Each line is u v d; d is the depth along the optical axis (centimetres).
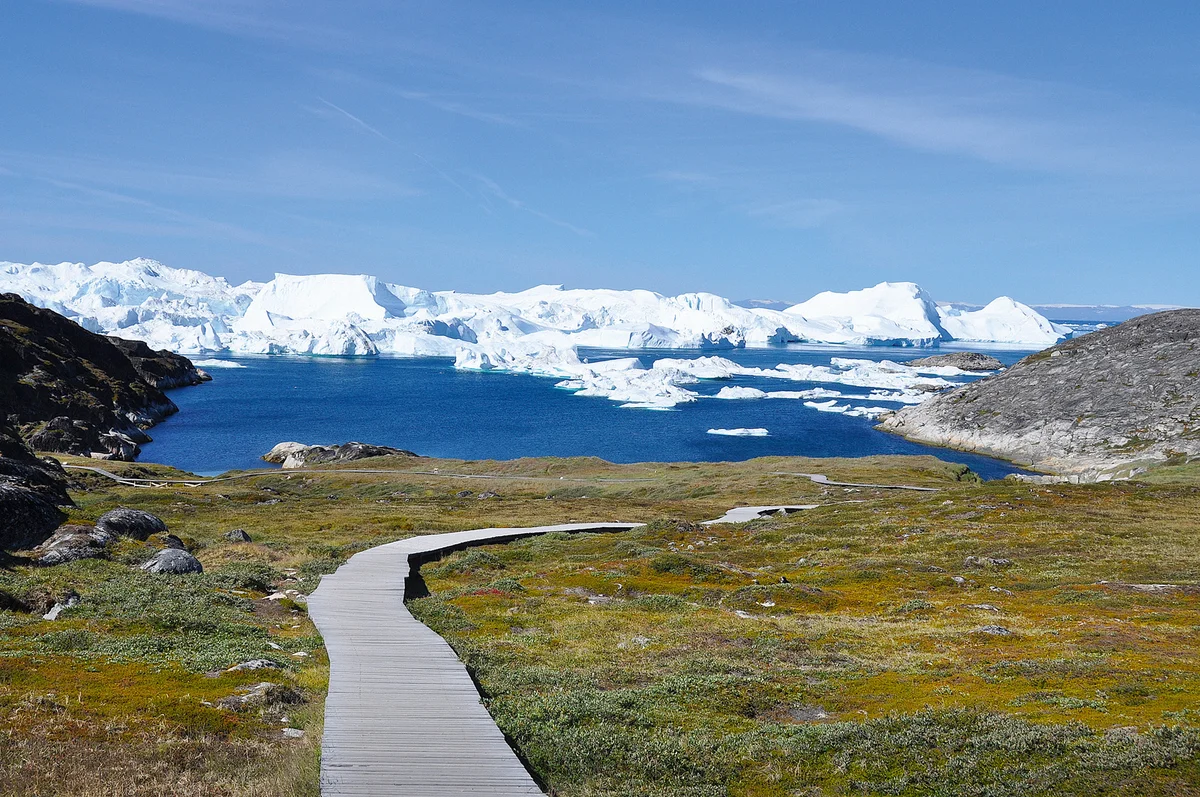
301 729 1759
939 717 1745
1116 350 17388
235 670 2064
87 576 3231
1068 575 3900
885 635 2825
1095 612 3061
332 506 8694
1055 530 5116
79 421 15400
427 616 3219
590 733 1780
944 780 1471
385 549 4866
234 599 3108
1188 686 1888
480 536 5619
